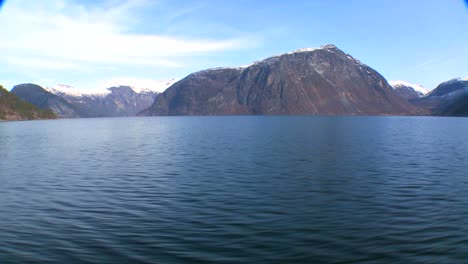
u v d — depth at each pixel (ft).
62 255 72.23
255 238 80.02
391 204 106.32
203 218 93.91
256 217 94.48
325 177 146.10
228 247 75.46
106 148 266.98
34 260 70.23
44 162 194.90
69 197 116.67
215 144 284.61
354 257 70.59
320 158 199.31
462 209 100.63
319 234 82.28
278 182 136.98
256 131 455.63
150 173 157.89
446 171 158.61
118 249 74.74
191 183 136.26
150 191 124.06
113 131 503.20
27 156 221.87
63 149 262.47
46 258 71.00
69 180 144.36
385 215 95.81
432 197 114.11
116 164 185.06
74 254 72.59
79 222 91.56
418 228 85.71
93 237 81.30
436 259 69.41
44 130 534.37
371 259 69.67
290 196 116.06
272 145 271.69
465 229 84.53
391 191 122.42
